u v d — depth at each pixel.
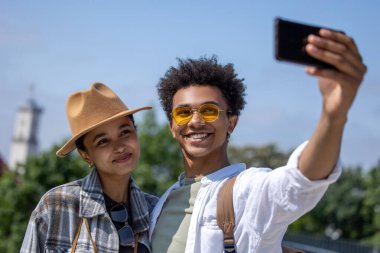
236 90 3.77
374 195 49.94
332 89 2.43
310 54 2.29
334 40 2.28
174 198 3.66
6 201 22.17
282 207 2.83
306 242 16.86
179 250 3.45
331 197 57.00
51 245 3.63
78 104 3.82
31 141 89.62
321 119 2.50
